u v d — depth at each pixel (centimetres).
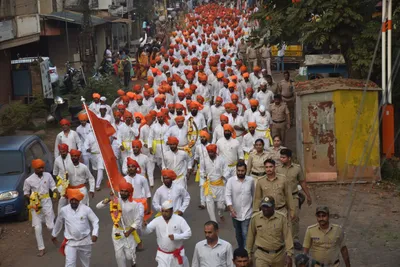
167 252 948
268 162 1006
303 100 1532
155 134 1608
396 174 1548
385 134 1294
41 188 1232
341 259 1088
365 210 1349
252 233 906
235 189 1070
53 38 3700
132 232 1041
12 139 1605
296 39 1873
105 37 4500
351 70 1806
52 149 2119
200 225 1313
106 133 1195
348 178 1528
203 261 862
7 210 1403
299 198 1102
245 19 4325
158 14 6275
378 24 1683
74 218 1028
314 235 853
